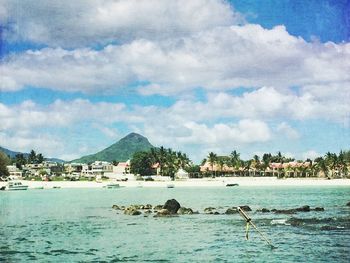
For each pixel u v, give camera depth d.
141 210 67.69
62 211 71.81
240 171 183.50
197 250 36.16
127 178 178.75
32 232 47.75
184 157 184.62
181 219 55.19
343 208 67.75
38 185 164.38
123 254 35.38
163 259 33.44
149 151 185.50
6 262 33.53
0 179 169.00
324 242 37.53
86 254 35.72
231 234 42.88
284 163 184.75
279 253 34.25
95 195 119.12
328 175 172.62
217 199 95.25
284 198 95.88
